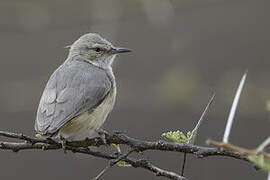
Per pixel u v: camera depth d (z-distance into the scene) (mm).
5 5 18203
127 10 18094
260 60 18094
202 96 16891
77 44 11367
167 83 17031
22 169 16141
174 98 16875
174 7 18047
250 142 16188
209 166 15508
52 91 9789
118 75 18000
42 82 18094
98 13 18266
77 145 8406
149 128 16812
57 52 18672
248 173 15352
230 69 17922
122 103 17312
